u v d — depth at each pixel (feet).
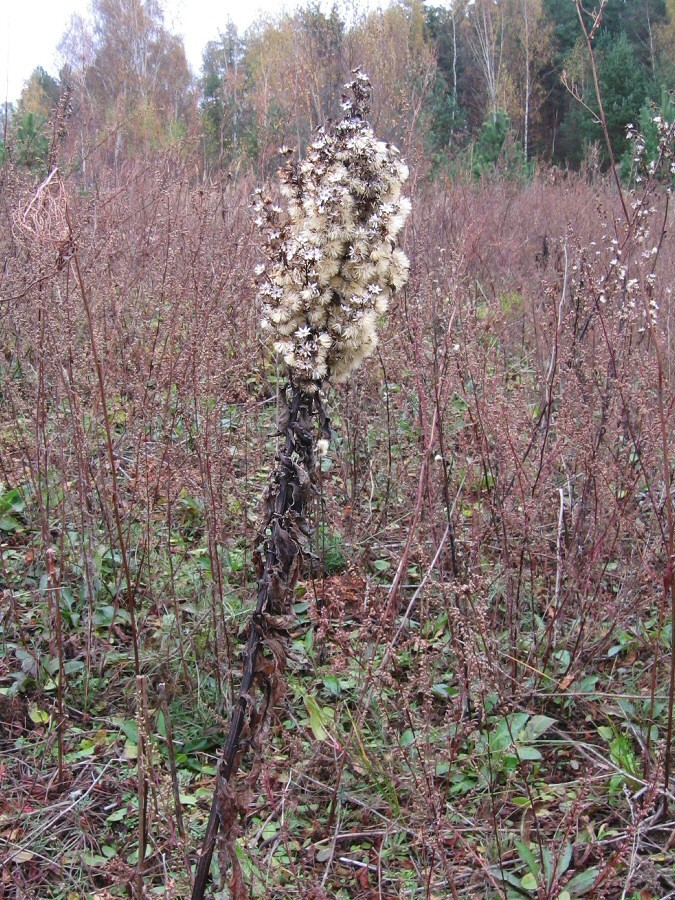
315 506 12.53
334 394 14.55
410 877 8.11
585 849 8.28
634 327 12.87
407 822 8.63
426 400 11.94
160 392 13.92
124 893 7.93
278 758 9.42
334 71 33.94
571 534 11.75
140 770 7.29
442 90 77.97
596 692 10.36
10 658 10.84
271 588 7.02
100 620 11.28
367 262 6.85
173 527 13.38
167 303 15.99
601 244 19.20
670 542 9.03
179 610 11.49
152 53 77.30
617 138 75.56
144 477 11.94
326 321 7.04
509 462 11.83
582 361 12.56
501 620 11.53
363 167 6.87
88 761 9.42
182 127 36.96
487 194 33.71
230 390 13.07
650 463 11.51
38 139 23.73
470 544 10.83
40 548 12.07
